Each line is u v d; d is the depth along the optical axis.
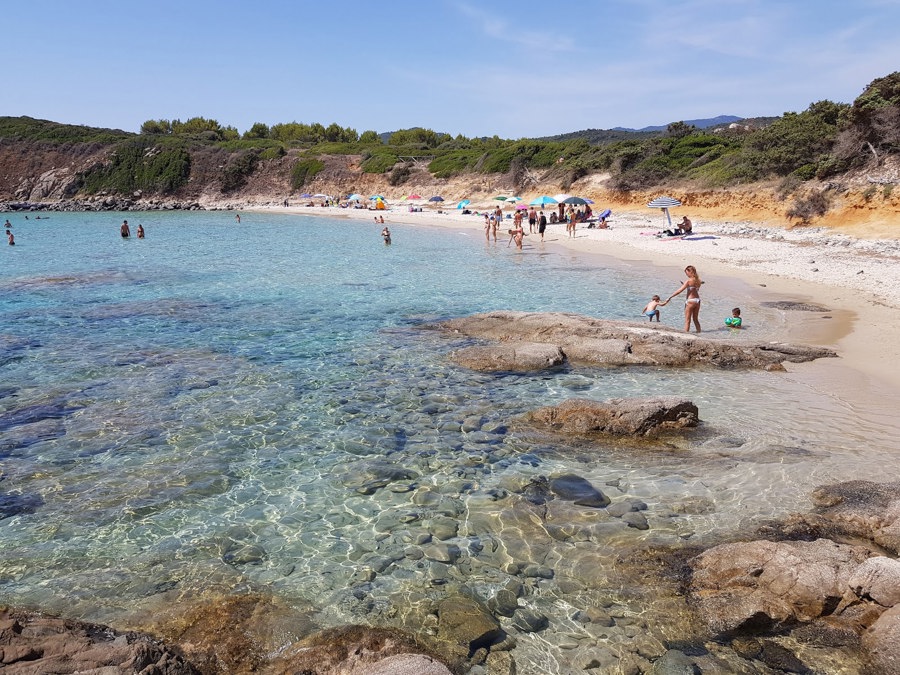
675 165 53.88
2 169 101.69
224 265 30.70
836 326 16.78
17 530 7.74
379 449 10.05
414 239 43.91
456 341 16.09
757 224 37.91
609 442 10.05
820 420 10.70
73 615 6.20
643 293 22.17
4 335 16.72
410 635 5.88
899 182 31.22
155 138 108.75
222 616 6.11
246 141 111.94
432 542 7.46
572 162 66.56
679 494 8.36
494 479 9.00
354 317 19.06
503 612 6.21
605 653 5.62
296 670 5.26
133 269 29.27
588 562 6.95
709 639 5.71
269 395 12.40
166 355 14.99
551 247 36.56
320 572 6.91
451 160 85.50
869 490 7.97
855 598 5.75
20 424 10.86
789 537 7.19
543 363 13.77
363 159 95.88
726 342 14.46
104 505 8.34
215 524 7.90
